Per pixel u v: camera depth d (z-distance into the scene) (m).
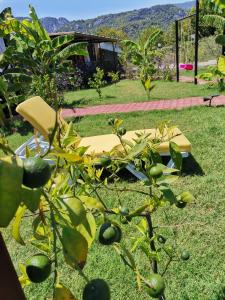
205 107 9.19
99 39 22.25
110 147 5.10
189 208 3.93
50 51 10.70
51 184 1.00
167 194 1.45
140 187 4.59
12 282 0.73
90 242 0.84
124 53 23.78
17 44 10.72
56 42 10.80
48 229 1.32
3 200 0.62
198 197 4.14
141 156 1.64
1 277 0.71
